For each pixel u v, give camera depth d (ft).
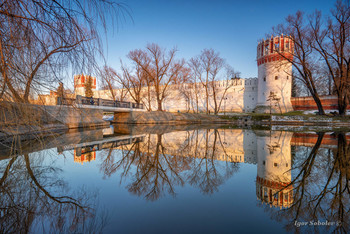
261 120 79.15
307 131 42.32
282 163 14.66
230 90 124.06
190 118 84.48
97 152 17.90
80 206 7.46
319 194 8.86
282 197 8.55
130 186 9.66
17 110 10.25
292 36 69.31
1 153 16.14
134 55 80.23
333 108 85.40
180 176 11.44
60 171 11.84
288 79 96.27
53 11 8.02
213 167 13.51
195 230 5.96
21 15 7.69
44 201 7.80
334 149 19.93
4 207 7.27
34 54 8.39
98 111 54.19
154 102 138.82
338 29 64.13
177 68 84.28
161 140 27.32
